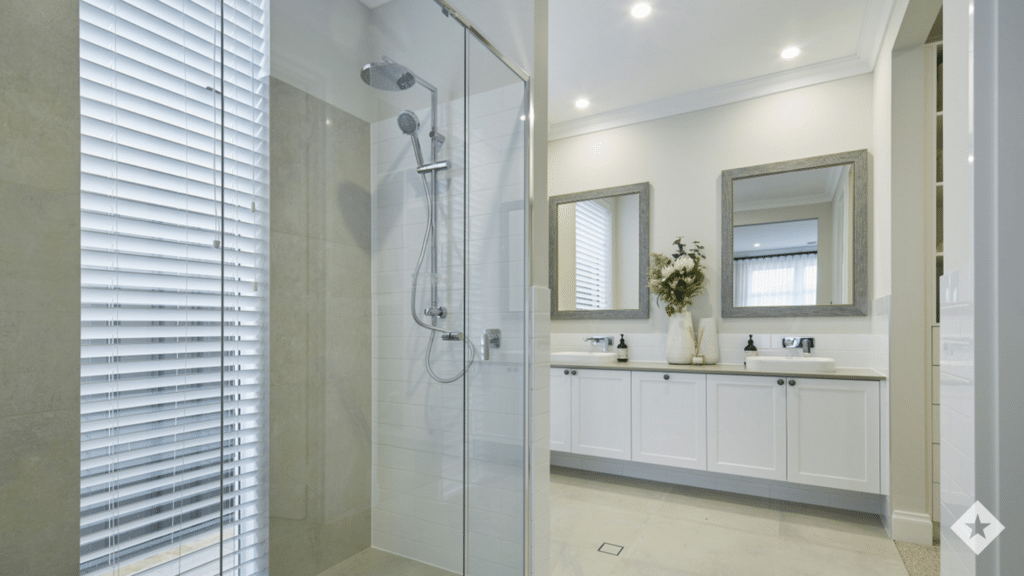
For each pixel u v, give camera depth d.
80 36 1.28
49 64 1.24
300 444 1.25
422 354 1.58
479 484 1.80
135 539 1.21
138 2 1.32
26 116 1.21
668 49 3.31
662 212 4.03
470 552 1.74
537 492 2.12
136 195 1.28
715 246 3.83
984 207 1.23
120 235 1.29
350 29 1.41
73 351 1.28
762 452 3.14
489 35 1.99
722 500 3.36
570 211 4.39
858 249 3.38
